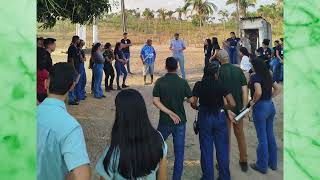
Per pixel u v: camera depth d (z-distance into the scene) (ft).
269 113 18.28
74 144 7.72
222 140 16.19
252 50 61.67
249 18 61.98
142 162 8.15
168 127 15.51
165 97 15.38
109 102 35.17
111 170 8.26
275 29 96.17
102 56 37.42
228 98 16.01
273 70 39.75
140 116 8.28
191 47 139.03
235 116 17.25
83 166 7.66
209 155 16.17
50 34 126.00
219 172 16.40
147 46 48.03
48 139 7.72
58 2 22.93
